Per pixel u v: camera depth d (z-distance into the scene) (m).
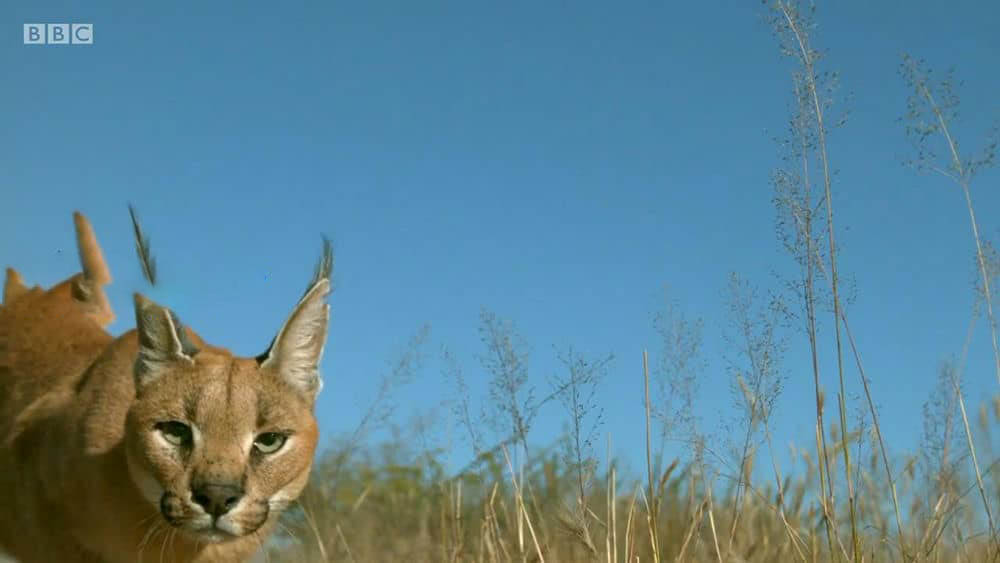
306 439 1.41
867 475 1.59
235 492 1.36
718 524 1.68
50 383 1.52
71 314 1.61
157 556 1.40
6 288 1.67
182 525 1.36
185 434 1.37
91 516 1.41
